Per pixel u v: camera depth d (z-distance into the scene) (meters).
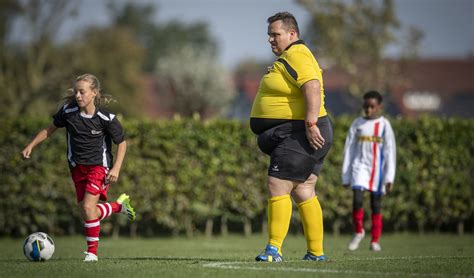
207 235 57.78
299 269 24.16
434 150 58.25
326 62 112.94
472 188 59.22
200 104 178.75
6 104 133.62
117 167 28.06
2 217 54.38
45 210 54.78
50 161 54.72
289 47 27.67
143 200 55.44
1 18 139.88
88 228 28.44
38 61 137.75
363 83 113.94
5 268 25.22
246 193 57.09
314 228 28.45
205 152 56.44
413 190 58.06
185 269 24.28
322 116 27.66
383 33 111.75
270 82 27.33
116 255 37.09
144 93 172.12
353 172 42.84
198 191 56.25
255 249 43.72
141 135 55.59
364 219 58.44
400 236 57.84
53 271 24.05
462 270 24.03
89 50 154.00
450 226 62.22
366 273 22.98
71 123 28.06
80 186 28.69
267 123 27.42
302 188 28.19
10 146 54.41
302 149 27.06
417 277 22.14
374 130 42.59
